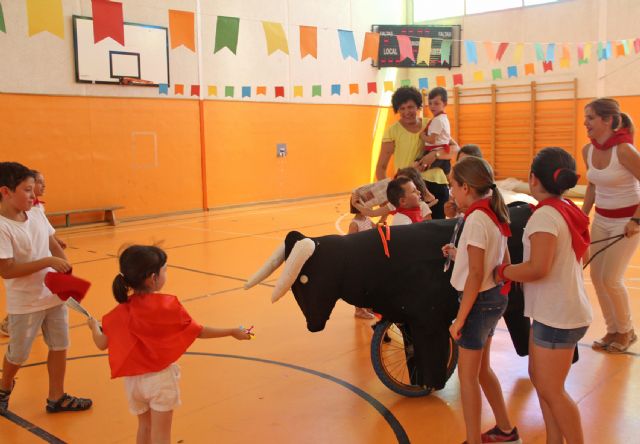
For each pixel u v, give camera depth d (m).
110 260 8.12
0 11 5.52
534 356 2.74
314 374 4.19
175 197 12.40
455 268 2.91
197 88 12.41
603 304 4.51
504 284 2.82
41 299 3.51
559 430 2.78
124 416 3.59
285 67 14.15
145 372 2.67
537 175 2.68
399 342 4.11
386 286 3.41
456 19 16.48
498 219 2.82
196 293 6.38
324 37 14.99
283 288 3.29
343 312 5.73
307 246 3.29
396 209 4.41
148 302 2.72
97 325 2.95
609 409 3.54
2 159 9.94
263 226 10.88
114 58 11.12
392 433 3.33
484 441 3.13
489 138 16.45
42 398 3.86
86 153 10.97
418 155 5.41
